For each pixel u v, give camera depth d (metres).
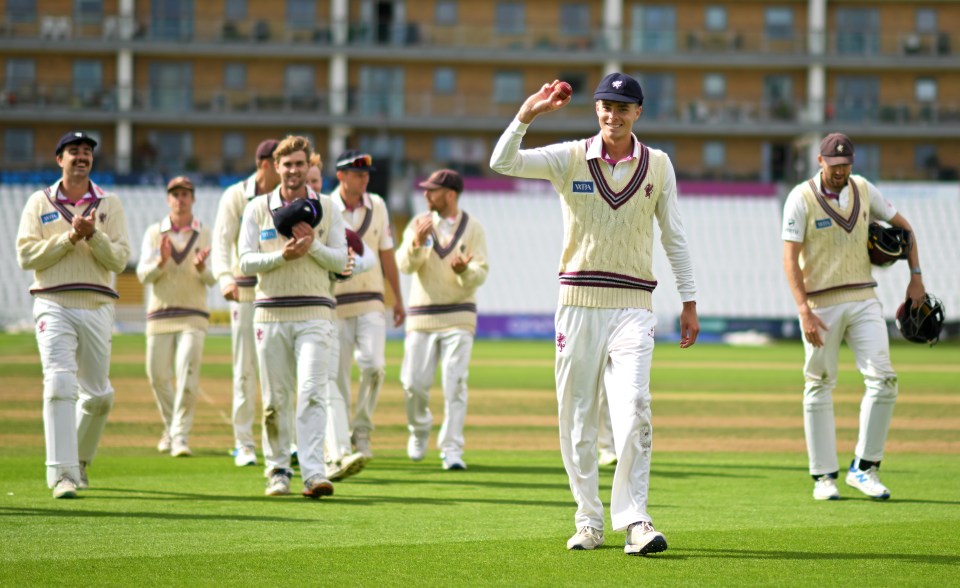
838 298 31.12
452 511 27.84
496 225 174.12
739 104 198.75
